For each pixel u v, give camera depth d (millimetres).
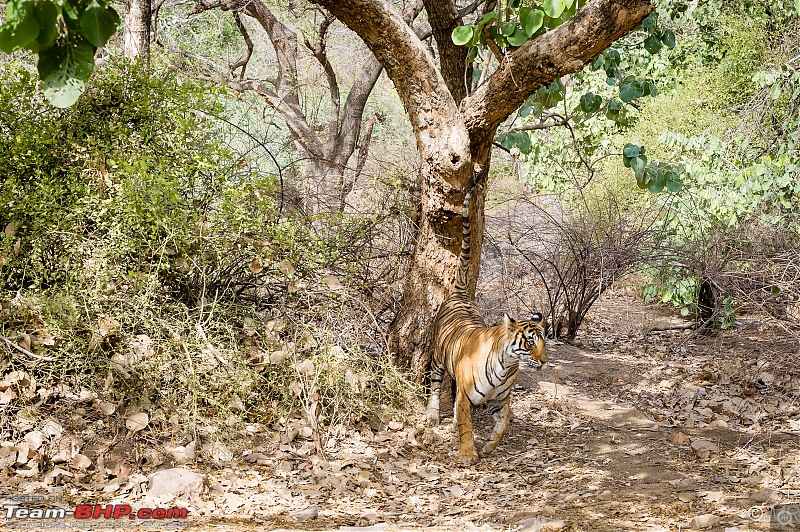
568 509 5871
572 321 11742
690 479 6527
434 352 8250
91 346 6742
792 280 9562
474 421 8305
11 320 6762
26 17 2834
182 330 7094
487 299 11891
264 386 7633
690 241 11570
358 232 8625
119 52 12641
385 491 6391
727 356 10516
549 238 12258
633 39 15055
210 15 16531
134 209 7012
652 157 15289
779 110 12594
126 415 6641
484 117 7676
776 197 11148
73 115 7598
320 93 18531
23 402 6445
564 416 8625
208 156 7883
